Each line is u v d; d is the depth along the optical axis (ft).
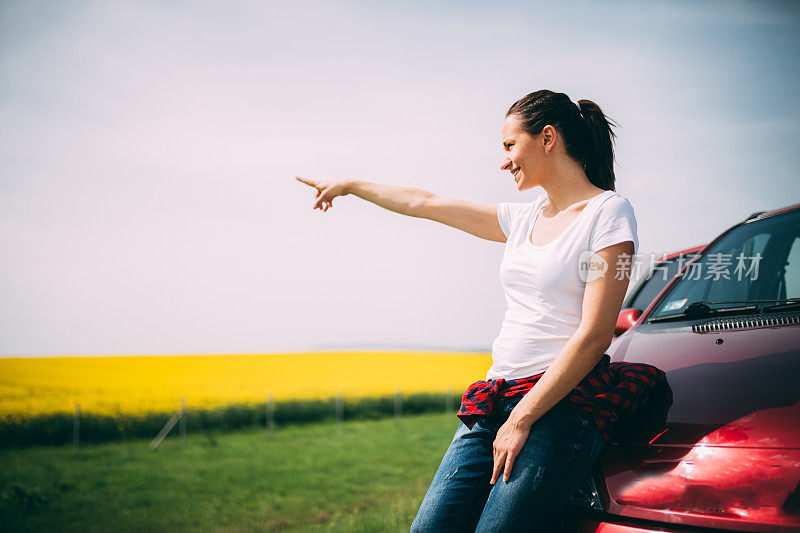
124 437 62.13
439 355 158.81
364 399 82.02
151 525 22.15
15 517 23.91
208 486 30.89
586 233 5.25
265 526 21.02
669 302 8.04
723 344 6.40
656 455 5.43
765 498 4.75
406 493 25.99
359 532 16.87
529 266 5.50
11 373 103.81
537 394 5.05
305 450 47.75
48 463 45.09
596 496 5.48
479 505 5.41
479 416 5.47
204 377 111.55
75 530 21.49
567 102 5.73
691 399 5.74
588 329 5.00
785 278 7.44
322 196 7.27
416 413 87.56
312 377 117.29
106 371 111.96
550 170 5.69
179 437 63.46
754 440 5.10
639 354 6.86
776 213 8.36
